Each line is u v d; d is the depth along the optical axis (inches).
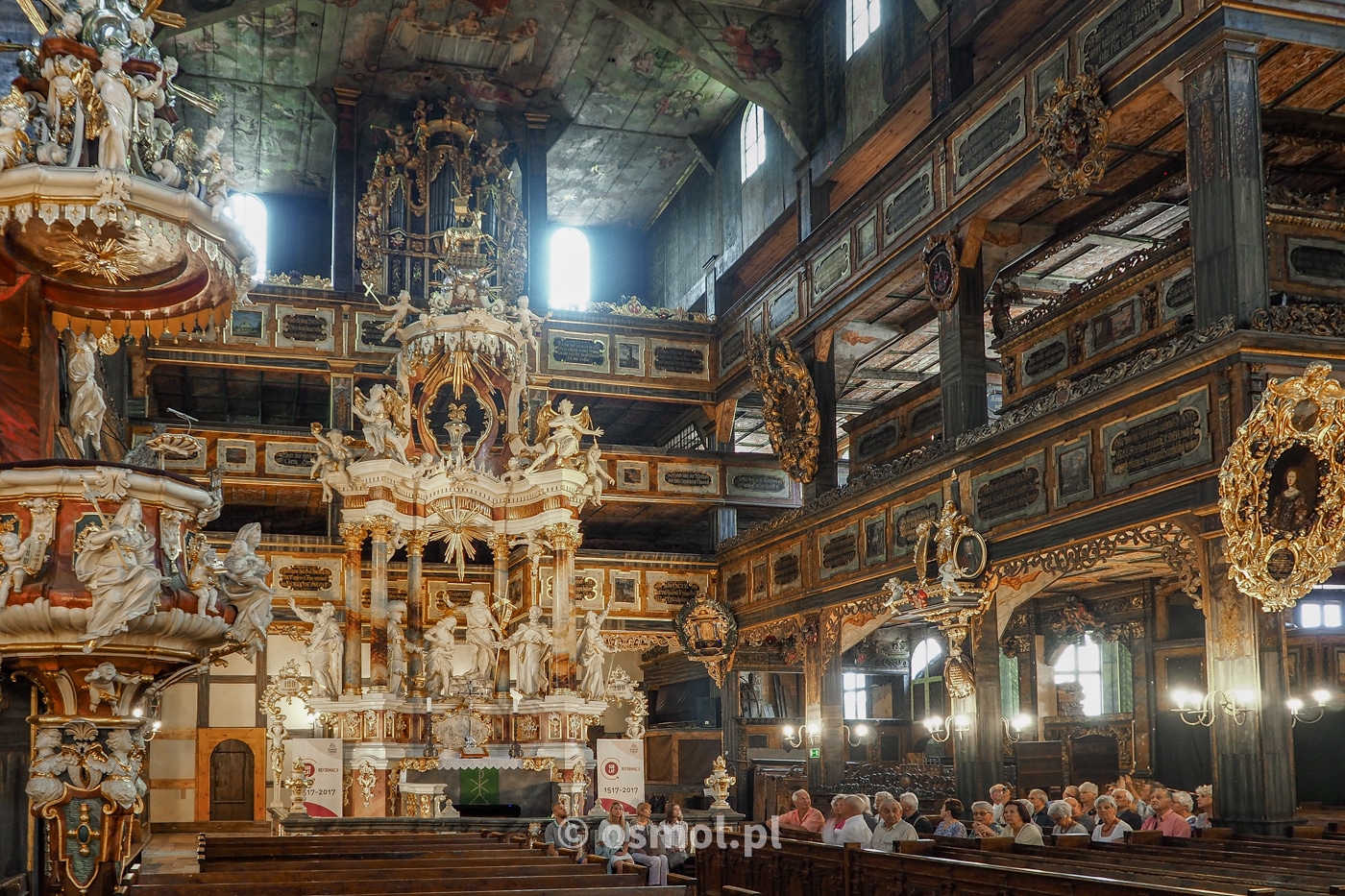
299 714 1382.9
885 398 1494.8
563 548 1075.9
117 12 474.9
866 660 1450.5
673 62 1353.3
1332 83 776.3
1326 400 565.3
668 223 1632.6
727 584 1330.0
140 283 527.5
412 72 1366.9
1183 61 713.6
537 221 1427.2
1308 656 1051.3
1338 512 576.4
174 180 473.7
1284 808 626.5
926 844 565.3
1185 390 698.2
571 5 1263.5
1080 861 514.0
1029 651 1259.8
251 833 1295.5
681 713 1555.1
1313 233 773.9
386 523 1032.2
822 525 1133.7
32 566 423.5
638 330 1362.0
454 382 1082.1
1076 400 783.7
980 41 973.8
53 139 447.8
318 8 1244.5
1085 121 790.5
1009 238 986.7
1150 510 720.3
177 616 442.6
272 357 1252.5
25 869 493.0
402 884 388.5
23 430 508.4
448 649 1053.8
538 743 1045.2
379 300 1300.4
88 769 443.2
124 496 439.2
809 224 1204.5
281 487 1239.5
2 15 535.5
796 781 1225.4
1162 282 839.7
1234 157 678.5
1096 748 1184.2
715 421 1387.8
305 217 1599.4
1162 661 1133.1
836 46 1190.3
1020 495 847.7
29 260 508.1
